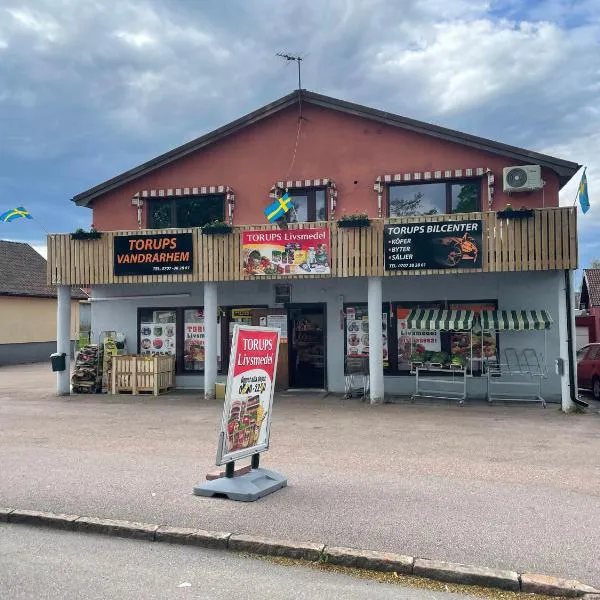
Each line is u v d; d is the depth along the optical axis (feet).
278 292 53.88
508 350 48.73
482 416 40.73
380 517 19.58
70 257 51.57
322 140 52.49
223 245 48.42
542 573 15.55
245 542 17.69
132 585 15.44
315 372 53.88
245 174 53.98
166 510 20.39
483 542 17.48
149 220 56.29
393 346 51.19
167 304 56.54
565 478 24.59
